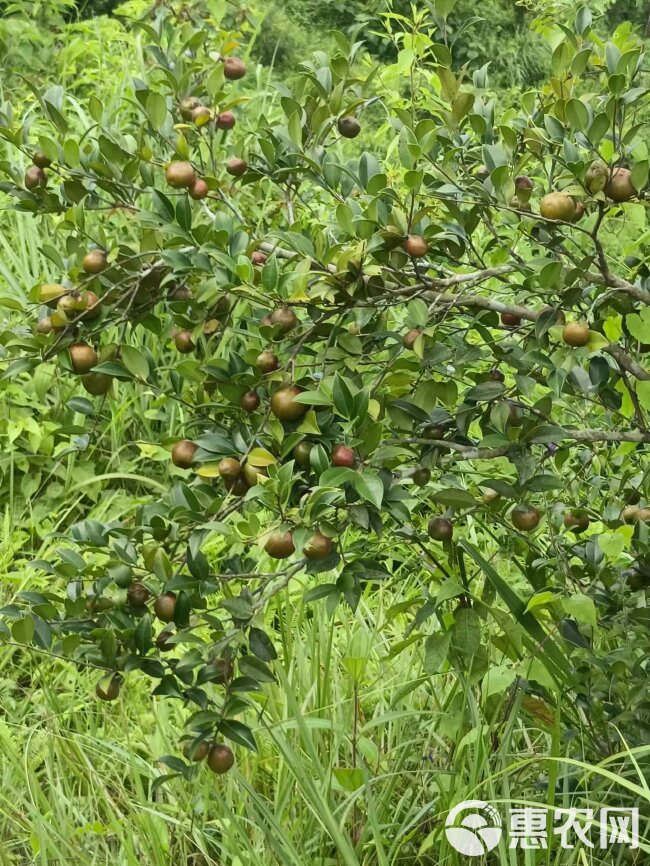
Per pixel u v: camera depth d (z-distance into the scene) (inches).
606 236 174.7
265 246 105.2
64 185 102.3
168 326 175.3
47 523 179.0
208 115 110.3
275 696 127.6
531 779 112.7
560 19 167.6
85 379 93.7
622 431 109.5
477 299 92.9
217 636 90.3
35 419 191.0
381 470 85.7
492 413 92.7
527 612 101.1
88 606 91.4
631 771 105.1
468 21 101.0
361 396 81.7
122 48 274.4
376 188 87.2
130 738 129.0
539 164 117.2
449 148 99.0
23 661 146.8
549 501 116.3
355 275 86.5
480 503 107.0
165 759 94.8
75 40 274.8
